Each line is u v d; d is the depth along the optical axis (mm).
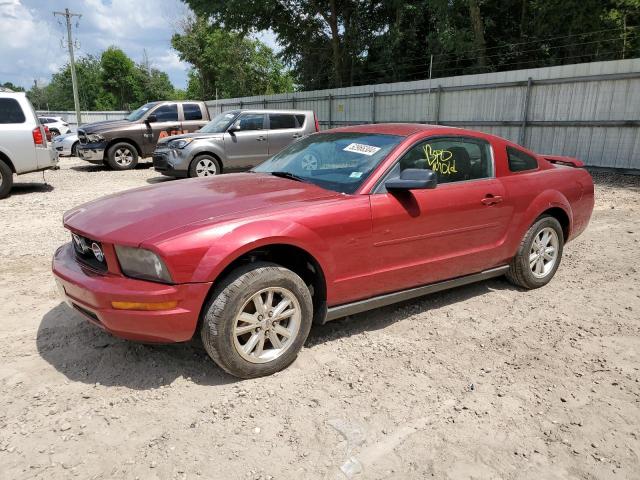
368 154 3766
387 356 3447
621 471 2393
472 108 15203
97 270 3027
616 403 2934
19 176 13180
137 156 14453
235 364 2980
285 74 51469
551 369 3309
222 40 47562
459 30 21312
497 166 4332
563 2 19438
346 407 2852
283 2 28469
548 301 4480
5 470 2322
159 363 3275
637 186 10414
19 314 4062
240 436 2586
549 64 21156
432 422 2734
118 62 77062
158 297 2758
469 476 2344
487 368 3307
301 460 2426
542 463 2439
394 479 2318
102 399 2889
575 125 12570
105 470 2338
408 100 17453
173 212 3111
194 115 15008
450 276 4066
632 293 4680
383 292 3676
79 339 3602
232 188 3613
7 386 3004
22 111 9992
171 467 2361
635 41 19250
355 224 3336
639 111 11391
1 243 6309
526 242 4523
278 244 3055
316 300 3445
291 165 4184
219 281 2969
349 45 29031
